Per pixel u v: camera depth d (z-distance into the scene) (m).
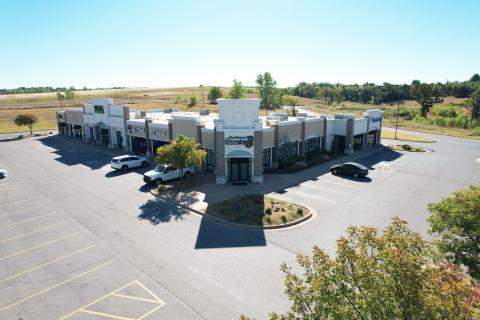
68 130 67.75
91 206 26.53
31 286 15.83
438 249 12.67
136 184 32.62
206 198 27.72
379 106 138.00
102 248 19.44
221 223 22.92
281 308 14.02
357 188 30.83
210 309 14.05
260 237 20.66
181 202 26.80
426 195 28.84
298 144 42.25
